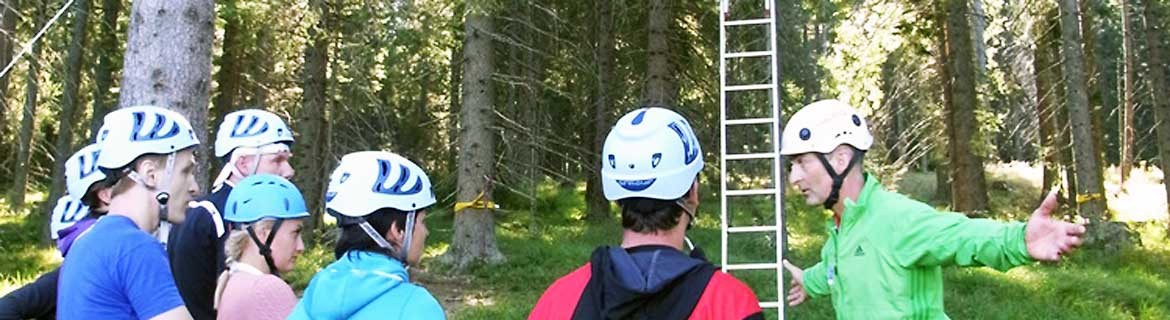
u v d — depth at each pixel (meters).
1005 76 23.86
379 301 2.84
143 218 3.22
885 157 21.12
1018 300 11.43
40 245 17.30
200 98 7.01
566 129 19.22
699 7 16.81
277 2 14.88
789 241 17.30
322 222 16.22
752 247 15.53
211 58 7.17
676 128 2.67
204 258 4.08
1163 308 11.43
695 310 2.48
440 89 20.58
